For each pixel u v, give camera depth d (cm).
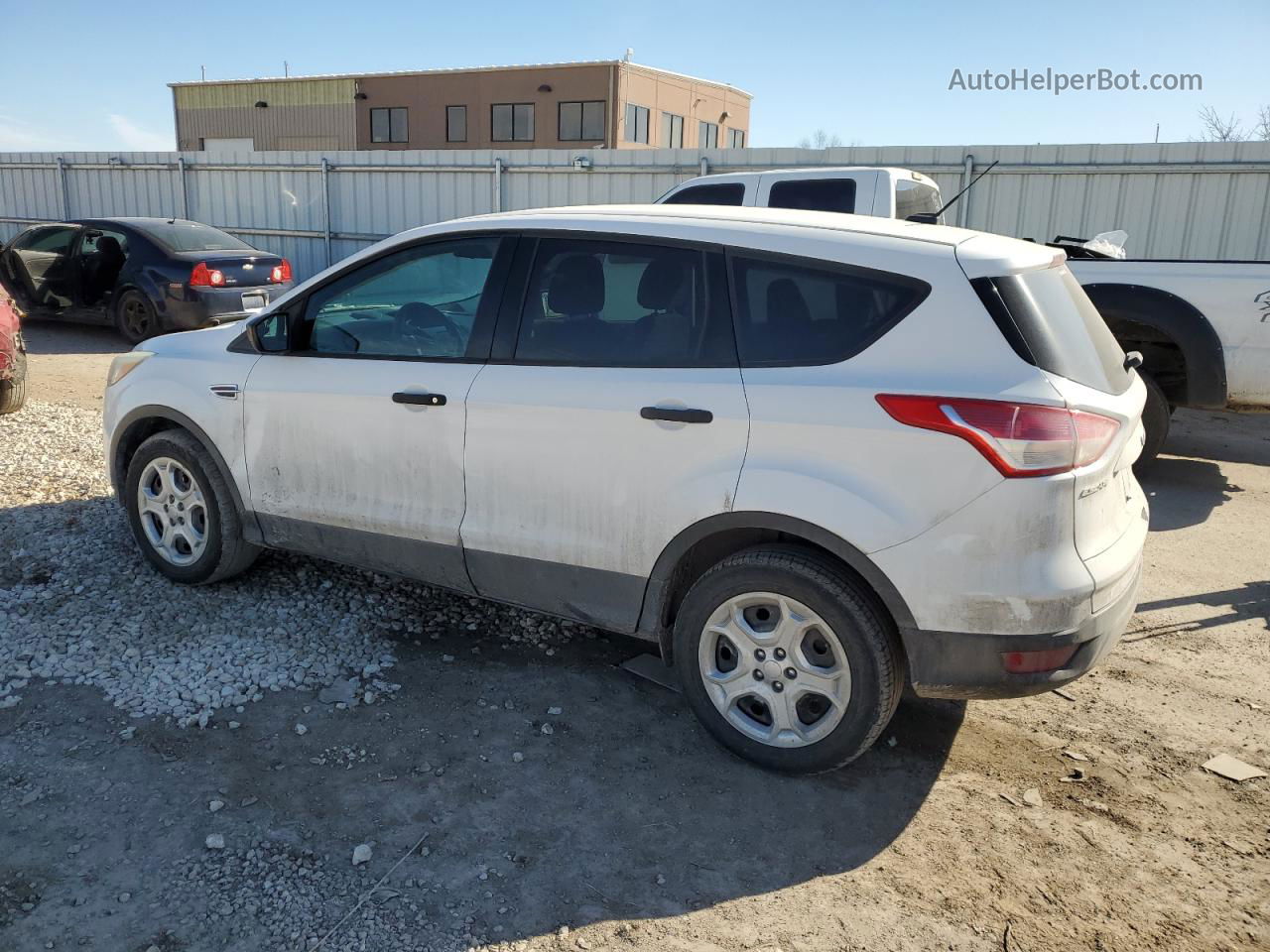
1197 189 1202
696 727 362
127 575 463
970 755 352
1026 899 278
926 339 297
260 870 275
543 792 318
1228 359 670
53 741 330
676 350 331
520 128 4084
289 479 413
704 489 319
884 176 820
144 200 1877
